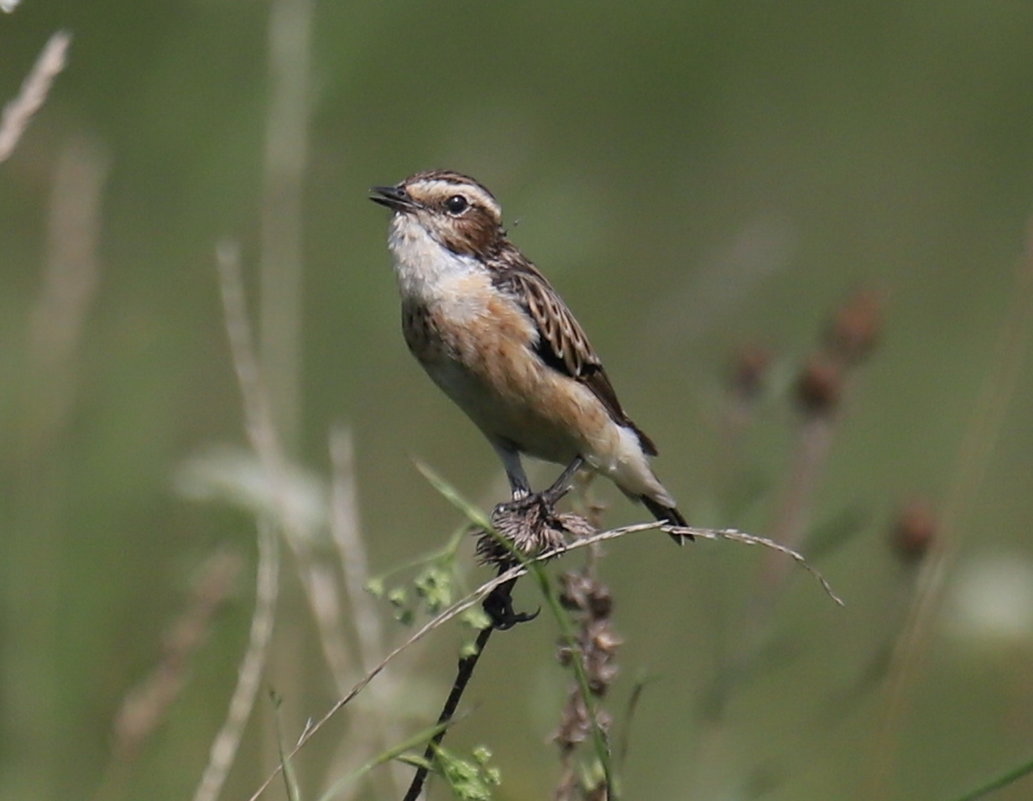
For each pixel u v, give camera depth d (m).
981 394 18.28
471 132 17.69
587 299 18.19
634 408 16.30
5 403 13.13
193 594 9.44
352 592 8.74
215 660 10.29
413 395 16.05
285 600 10.31
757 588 9.70
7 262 14.97
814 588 13.70
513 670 12.39
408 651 8.95
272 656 10.41
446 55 19.08
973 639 11.52
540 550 7.34
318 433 15.61
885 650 9.50
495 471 15.45
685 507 15.23
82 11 17.55
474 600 6.41
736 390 10.17
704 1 21.47
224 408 14.48
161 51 16.31
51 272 12.10
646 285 18.66
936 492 16.41
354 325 16.31
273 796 9.72
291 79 11.55
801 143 21.47
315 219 16.89
